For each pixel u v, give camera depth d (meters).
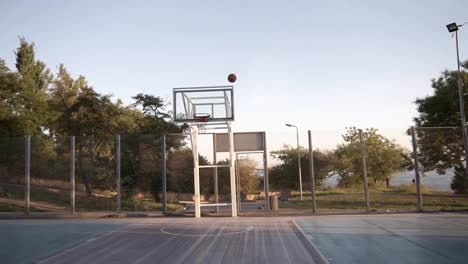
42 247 10.55
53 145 20.16
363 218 14.88
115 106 32.06
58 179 20.03
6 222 15.69
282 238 11.12
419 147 18.31
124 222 15.17
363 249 9.50
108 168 19.97
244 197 21.03
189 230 12.91
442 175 18.38
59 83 43.91
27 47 45.84
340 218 15.02
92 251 9.96
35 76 45.00
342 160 20.20
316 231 12.17
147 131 31.08
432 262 8.20
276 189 20.89
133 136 19.33
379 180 21.91
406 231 11.89
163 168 17.14
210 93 16.23
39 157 19.67
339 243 10.27
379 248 9.58
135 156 19.48
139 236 11.96
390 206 18.31
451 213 15.83
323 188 20.61
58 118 32.12
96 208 18.86
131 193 19.42
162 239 11.40
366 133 22.34
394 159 21.31
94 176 20.03
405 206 18.17
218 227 13.41
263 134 16.44
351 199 20.53
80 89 44.16
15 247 10.59
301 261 8.46
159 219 15.85
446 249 9.37
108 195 19.80
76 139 20.50
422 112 30.17
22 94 30.45
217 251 9.61
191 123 16.36
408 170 19.12
